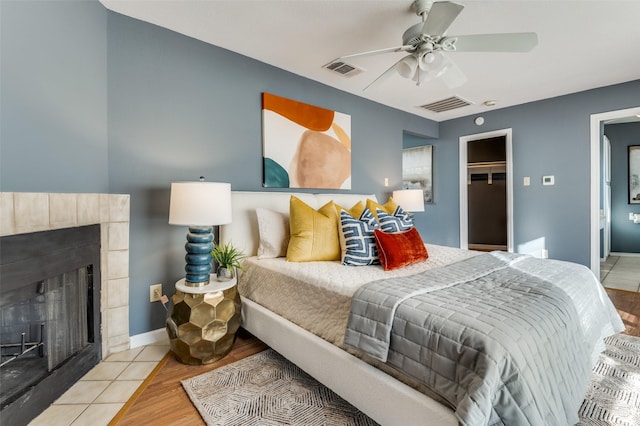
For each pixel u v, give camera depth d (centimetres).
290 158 306
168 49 234
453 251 262
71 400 163
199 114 250
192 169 247
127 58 216
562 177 384
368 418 149
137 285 224
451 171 489
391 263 206
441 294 144
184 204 196
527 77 321
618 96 341
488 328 111
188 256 206
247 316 228
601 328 186
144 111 224
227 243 249
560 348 123
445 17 156
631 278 404
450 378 110
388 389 128
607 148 536
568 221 382
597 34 236
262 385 176
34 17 152
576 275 189
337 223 249
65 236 169
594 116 358
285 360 205
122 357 207
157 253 232
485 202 557
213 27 231
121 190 215
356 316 145
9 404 136
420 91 364
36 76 153
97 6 199
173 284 240
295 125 309
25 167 148
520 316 121
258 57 278
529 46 179
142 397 166
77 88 182
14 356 152
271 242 251
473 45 180
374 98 386
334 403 161
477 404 96
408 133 464
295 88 312
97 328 199
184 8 208
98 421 147
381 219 258
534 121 402
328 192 346
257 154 286
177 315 197
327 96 342
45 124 159
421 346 121
